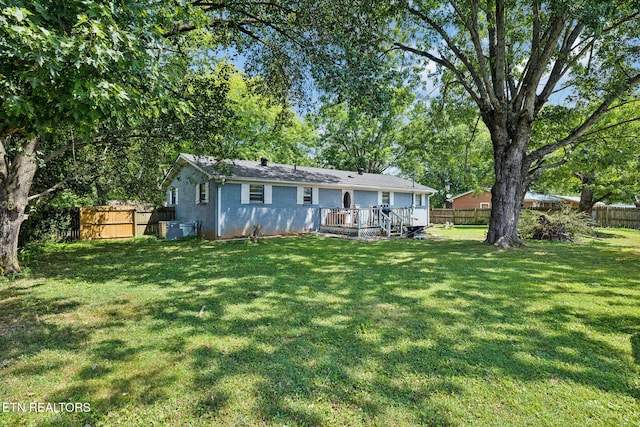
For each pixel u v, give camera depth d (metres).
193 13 4.39
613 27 8.32
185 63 6.38
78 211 12.33
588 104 11.22
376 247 10.16
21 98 2.63
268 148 24.84
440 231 17.58
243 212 13.01
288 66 8.68
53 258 8.11
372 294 4.80
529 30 10.14
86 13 2.82
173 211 15.76
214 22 7.47
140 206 14.53
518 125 9.55
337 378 2.50
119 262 7.51
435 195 35.44
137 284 5.43
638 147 11.49
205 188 13.21
